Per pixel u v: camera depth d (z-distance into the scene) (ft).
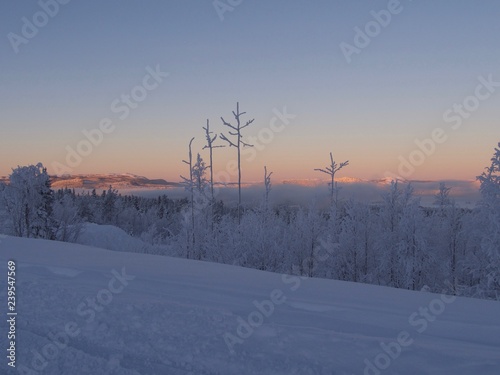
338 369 15.72
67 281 29.14
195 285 29.73
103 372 15.28
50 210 114.11
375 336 19.83
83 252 45.16
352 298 27.71
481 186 71.20
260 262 76.74
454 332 20.97
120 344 17.67
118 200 240.73
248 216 82.69
